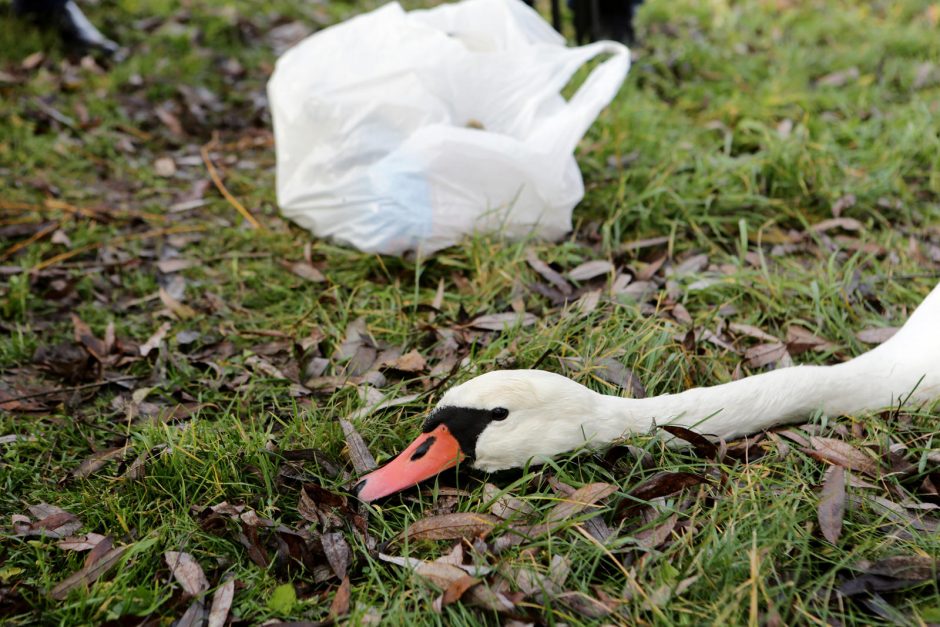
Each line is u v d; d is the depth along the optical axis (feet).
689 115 6.43
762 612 3.43
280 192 5.35
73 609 3.54
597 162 5.59
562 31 6.88
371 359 4.44
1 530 3.83
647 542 3.61
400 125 5.10
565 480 3.76
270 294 4.95
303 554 3.67
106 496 3.89
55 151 5.95
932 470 3.82
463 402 3.78
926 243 5.16
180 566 3.64
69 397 4.37
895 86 6.93
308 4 8.36
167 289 4.99
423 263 5.00
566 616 3.43
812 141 5.82
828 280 4.76
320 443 4.02
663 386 4.24
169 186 5.79
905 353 4.13
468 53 5.15
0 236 5.28
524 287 4.75
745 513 3.67
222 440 4.02
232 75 7.10
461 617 3.47
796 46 7.52
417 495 3.85
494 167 4.96
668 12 8.12
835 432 4.00
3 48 7.04
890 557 3.54
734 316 4.66
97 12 7.84
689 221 5.23
